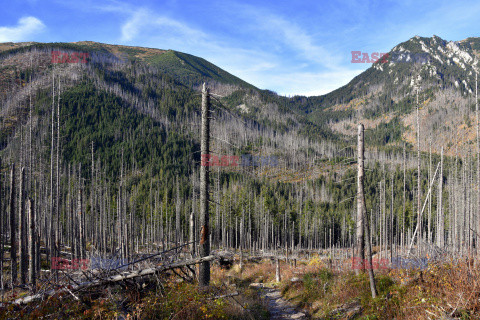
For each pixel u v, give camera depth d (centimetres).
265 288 2055
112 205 6294
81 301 888
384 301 1045
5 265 2386
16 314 799
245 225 6675
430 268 1037
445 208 5450
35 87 17788
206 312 937
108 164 12669
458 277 846
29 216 1772
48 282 986
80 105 17775
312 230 7631
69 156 12719
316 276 1670
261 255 4719
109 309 850
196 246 1895
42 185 4778
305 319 1248
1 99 15162
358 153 1399
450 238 3616
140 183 10488
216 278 1959
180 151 15875
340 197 10769
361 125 1405
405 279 1112
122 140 15762
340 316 1129
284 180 14225
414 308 867
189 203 7619
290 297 1619
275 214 7475
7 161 7856
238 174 11869
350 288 1318
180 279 1191
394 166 14238
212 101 1177
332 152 19938
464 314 682
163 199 8362
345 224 7688
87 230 5650
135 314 853
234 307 1109
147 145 15675
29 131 3853
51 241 2116
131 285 1015
